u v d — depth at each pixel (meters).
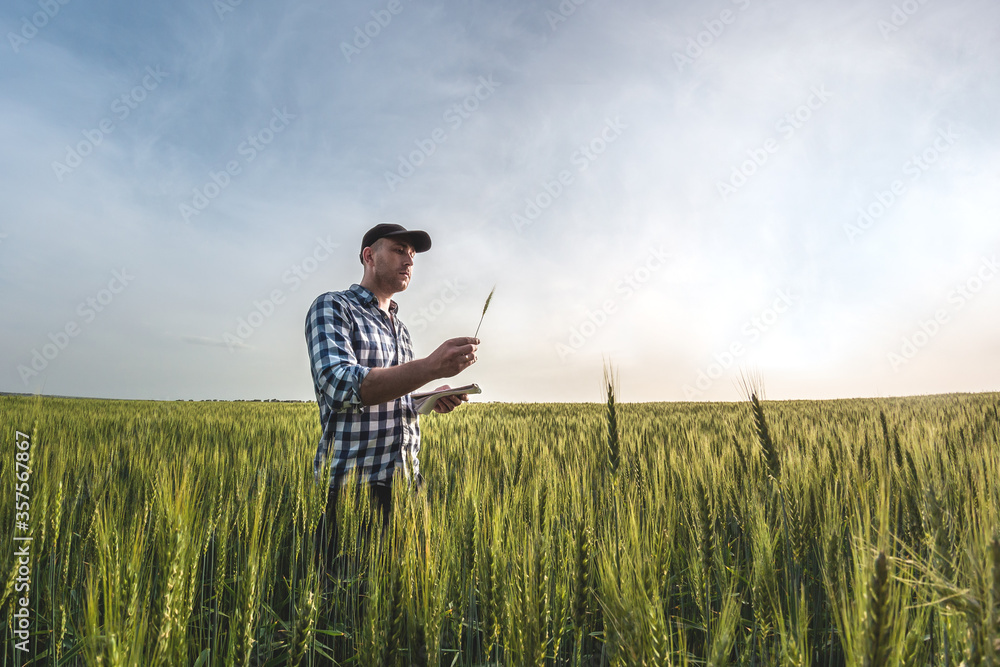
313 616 1.78
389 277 3.69
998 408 12.16
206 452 6.02
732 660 2.31
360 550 2.85
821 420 10.91
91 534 2.95
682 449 5.62
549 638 2.00
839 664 2.35
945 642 1.63
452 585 2.38
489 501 2.95
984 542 1.61
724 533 3.09
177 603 1.70
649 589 1.70
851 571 2.00
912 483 2.97
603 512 2.69
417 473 3.71
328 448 3.31
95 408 17.44
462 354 2.70
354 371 2.86
